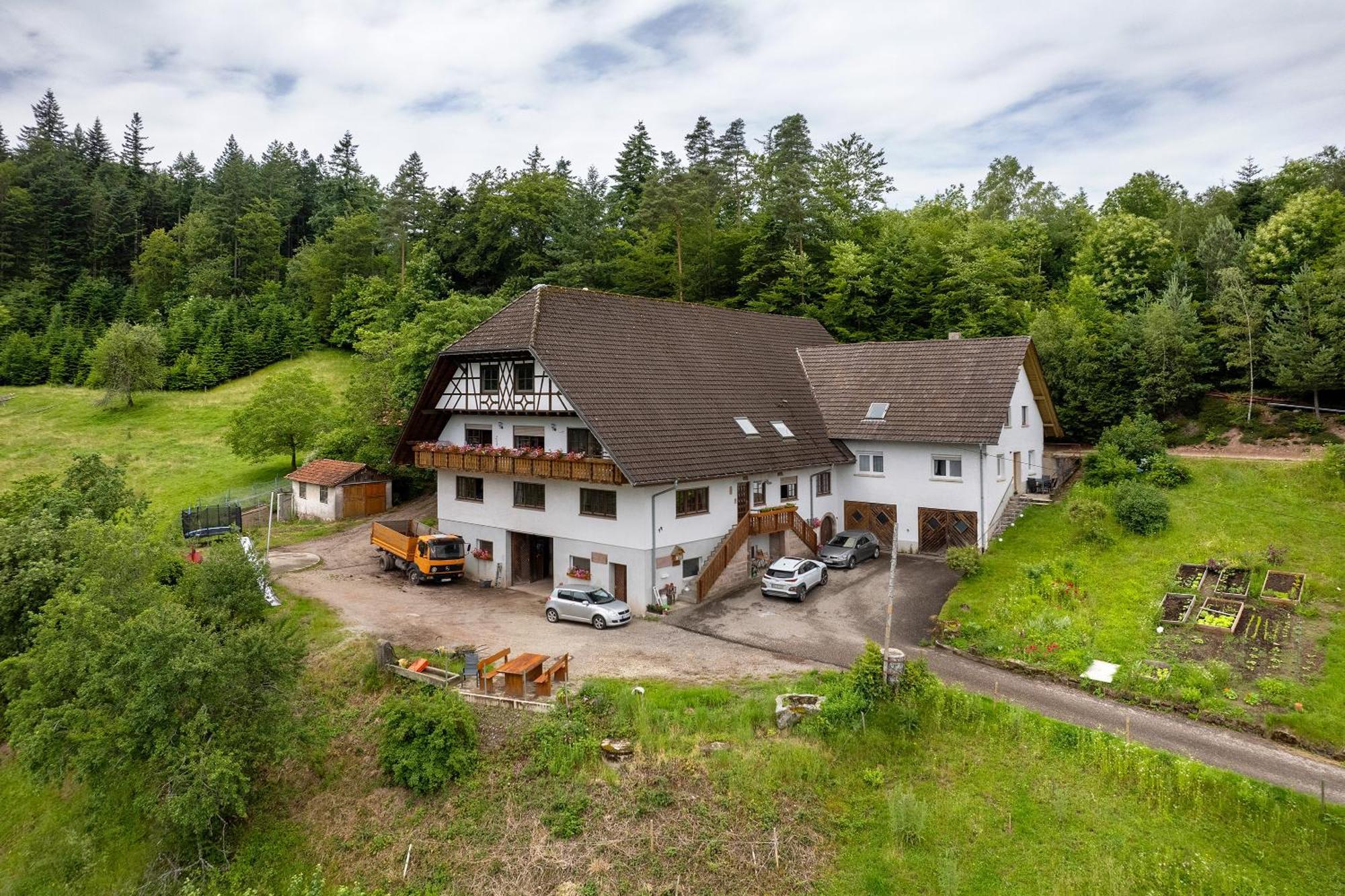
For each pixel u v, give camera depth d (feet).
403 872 53.78
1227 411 131.23
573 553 101.14
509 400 106.42
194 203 370.94
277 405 180.55
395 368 164.45
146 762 59.00
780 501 109.29
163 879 57.41
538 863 51.44
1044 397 126.41
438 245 242.58
